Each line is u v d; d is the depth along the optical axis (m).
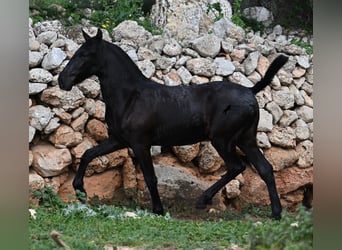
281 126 17.92
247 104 14.45
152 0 21.58
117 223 12.63
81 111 16.23
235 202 17.09
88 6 20.58
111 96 14.67
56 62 16.16
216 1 20.97
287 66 18.41
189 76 17.52
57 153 15.66
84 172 14.95
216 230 12.27
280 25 23.67
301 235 7.80
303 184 17.64
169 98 14.64
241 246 10.82
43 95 15.91
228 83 14.82
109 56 14.63
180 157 16.84
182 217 15.59
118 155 16.33
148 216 13.80
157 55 17.56
